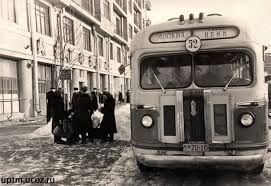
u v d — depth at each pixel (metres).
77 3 29.95
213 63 6.07
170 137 5.96
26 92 22.17
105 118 11.46
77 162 8.38
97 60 36.69
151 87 6.24
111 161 8.41
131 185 6.20
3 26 19.45
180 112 5.91
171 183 6.28
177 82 6.14
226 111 5.81
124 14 51.06
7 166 8.11
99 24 36.69
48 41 25.06
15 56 20.67
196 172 7.04
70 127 11.16
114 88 48.75
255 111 5.84
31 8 22.80
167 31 6.25
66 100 23.33
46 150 10.14
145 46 6.32
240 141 5.79
